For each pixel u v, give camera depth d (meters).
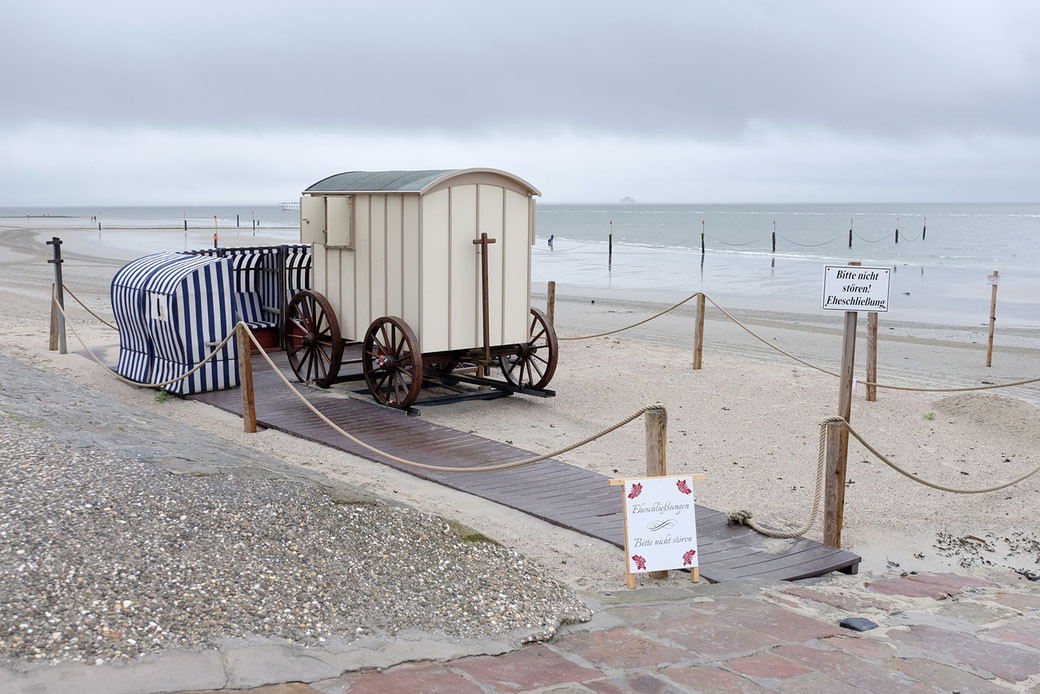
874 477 10.27
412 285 12.16
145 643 4.33
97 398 10.08
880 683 4.74
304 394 13.17
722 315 25.34
